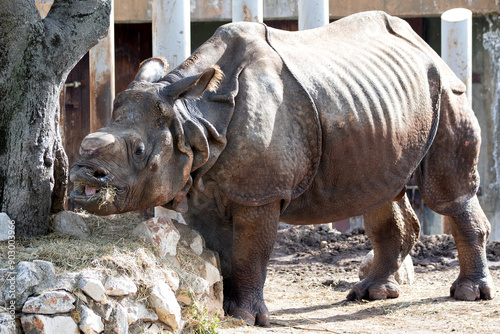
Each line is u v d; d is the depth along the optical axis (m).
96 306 8.46
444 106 12.76
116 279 8.75
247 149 10.07
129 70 30.50
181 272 9.87
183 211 10.22
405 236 13.84
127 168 9.21
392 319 11.66
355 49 12.05
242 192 10.20
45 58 10.56
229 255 11.25
